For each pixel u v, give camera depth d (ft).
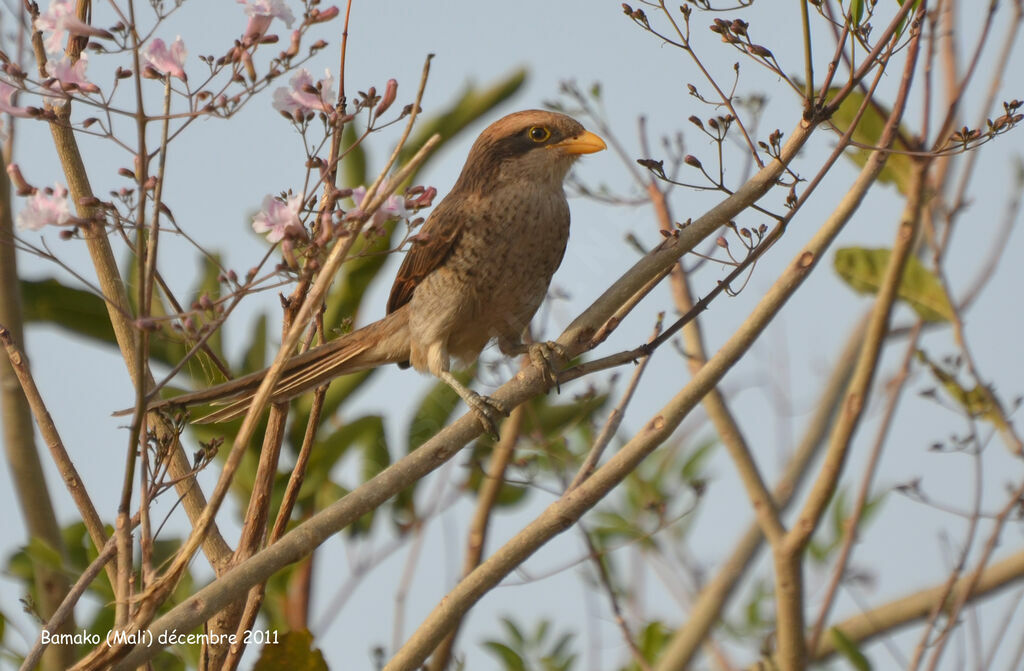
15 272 26.96
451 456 22.52
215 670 23.62
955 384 31.27
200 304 18.53
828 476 27.43
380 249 35.55
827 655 33.58
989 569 32.91
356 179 36.70
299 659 23.52
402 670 22.89
